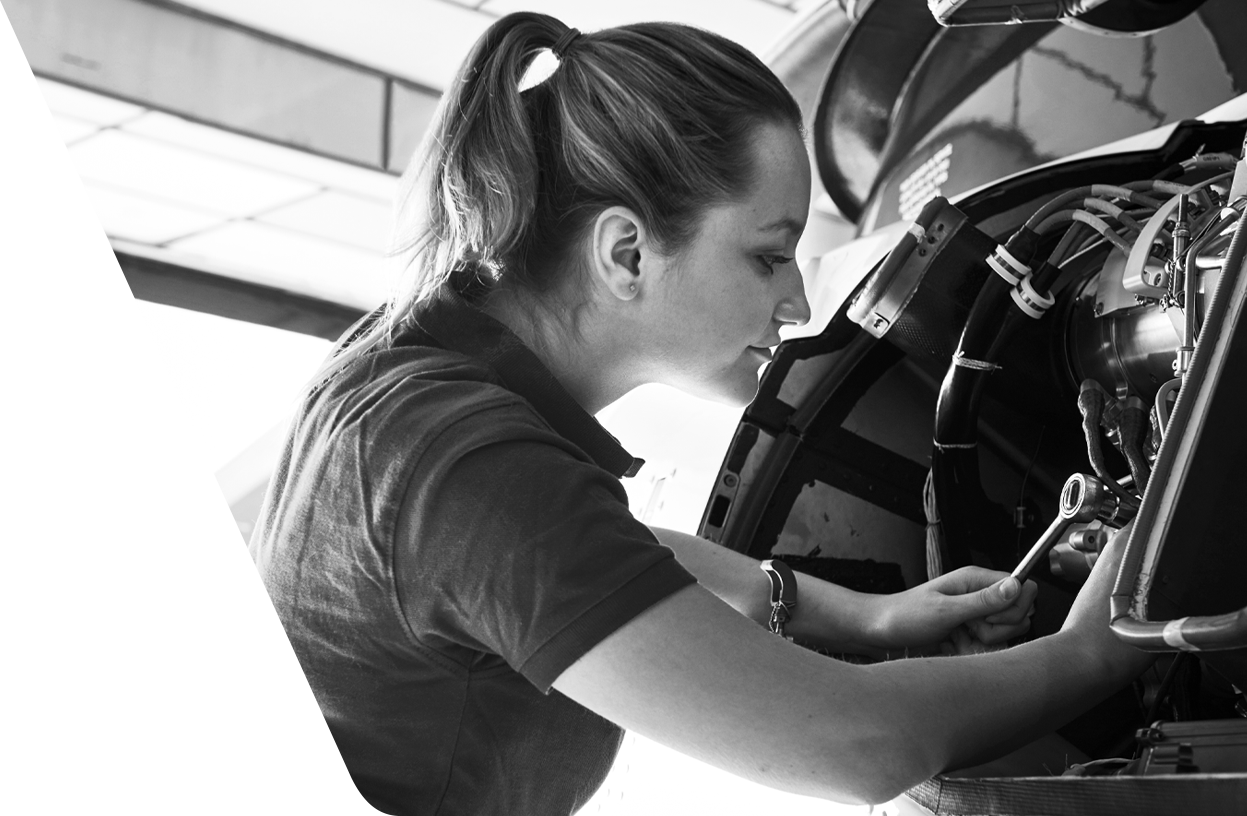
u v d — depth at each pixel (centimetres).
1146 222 117
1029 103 213
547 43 89
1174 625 70
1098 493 107
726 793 137
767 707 71
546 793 89
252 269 535
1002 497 144
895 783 73
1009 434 143
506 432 74
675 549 127
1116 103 198
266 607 83
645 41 86
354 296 554
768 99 85
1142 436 116
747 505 150
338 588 78
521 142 85
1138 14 130
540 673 71
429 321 87
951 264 130
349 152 462
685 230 83
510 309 90
